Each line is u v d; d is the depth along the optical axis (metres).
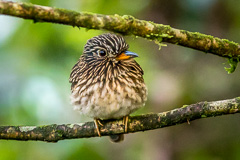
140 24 6.77
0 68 12.02
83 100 8.52
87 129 8.28
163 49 11.69
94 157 12.38
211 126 11.48
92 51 8.70
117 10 12.16
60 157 12.22
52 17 6.17
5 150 12.30
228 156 11.40
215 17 11.37
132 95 8.37
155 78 11.70
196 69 11.44
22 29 12.12
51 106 12.18
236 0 11.38
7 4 5.96
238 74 11.41
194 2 11.30
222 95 11.32
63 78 12.09
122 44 8.59
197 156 11.31
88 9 12.27
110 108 8.31
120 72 8.47
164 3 11.55
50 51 12.16
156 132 11.52
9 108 12.00
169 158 11.37
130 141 12.86
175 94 11.31
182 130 11.42
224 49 7.43
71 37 12.27
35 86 12.04
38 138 8.27
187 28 11.40
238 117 11.53
